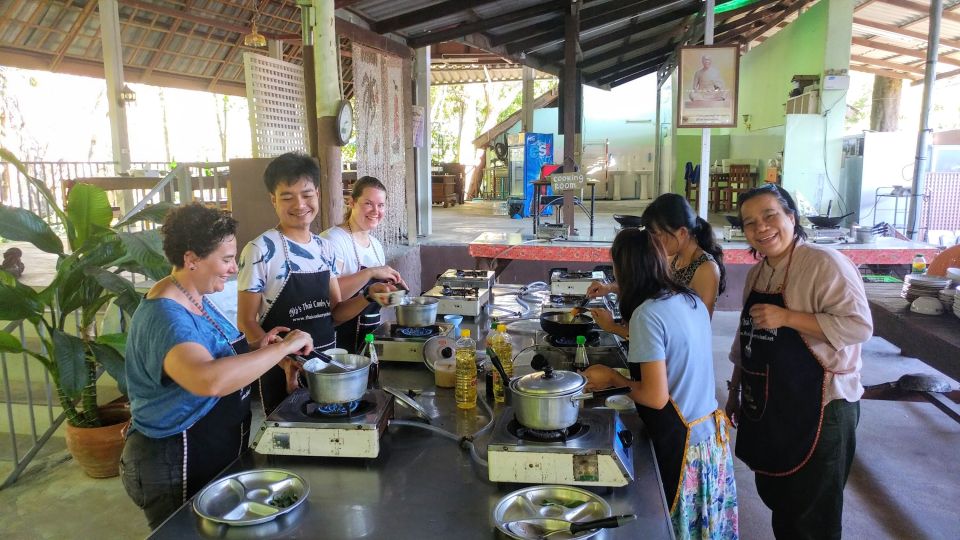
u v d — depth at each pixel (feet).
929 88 21.29
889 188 26.68
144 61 32.04
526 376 5.17
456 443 5.74
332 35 15.53
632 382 5.84
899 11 34.68
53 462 11.59
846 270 6.40
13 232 9.85
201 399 5.34
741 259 19.74
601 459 4.76
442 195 45.78
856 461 11.01
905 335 9.54
